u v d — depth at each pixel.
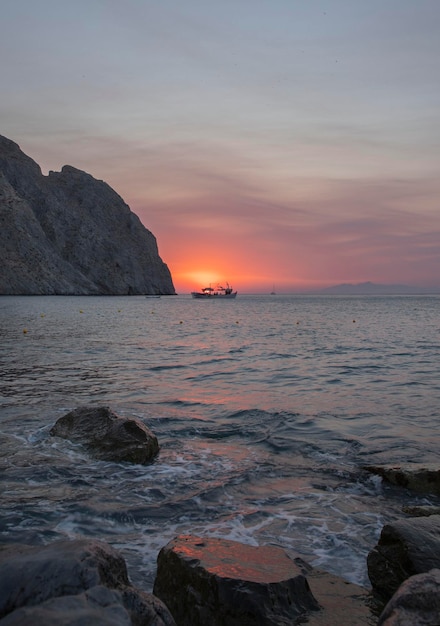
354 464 9.57
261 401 15.25
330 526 6.87
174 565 5.00
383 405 14.78
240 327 51.12
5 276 146.12
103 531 6.64
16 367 21.44
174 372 20.95
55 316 61.69
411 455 10.12
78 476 8.68
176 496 7.87
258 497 7.90
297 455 10.12
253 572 4.78
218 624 4.43
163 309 95.69
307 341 36.16
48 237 184.62
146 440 9.85
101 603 3.19
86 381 18.33
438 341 36.22
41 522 6.84
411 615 3.74
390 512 7.36
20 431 11.39
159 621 3.30
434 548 5.28
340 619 4.57
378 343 34.75
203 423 12.56
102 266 195.25
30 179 191.62
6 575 3.39
